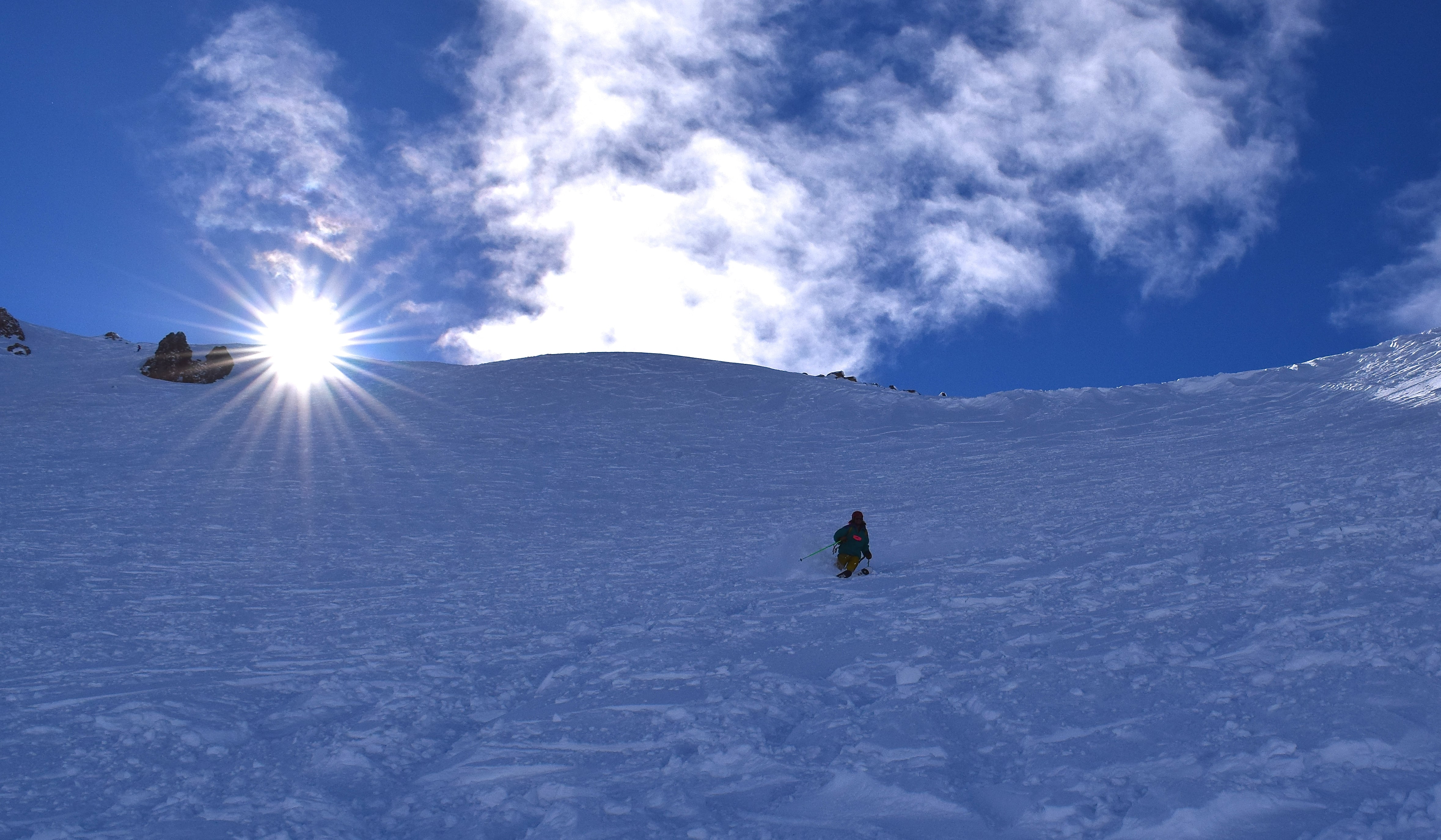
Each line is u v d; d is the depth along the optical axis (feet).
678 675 20.18
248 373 139.85
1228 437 76.84
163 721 18.11
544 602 34.24
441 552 49.88
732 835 11.26
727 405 125.29
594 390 132.57
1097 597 24.36
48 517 57.21
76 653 25.85
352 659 24.47
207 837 12.11
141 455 85.10
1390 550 23.77
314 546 51.44
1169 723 13.64
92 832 12.42
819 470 86.94
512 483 78.84
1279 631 17.70
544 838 11.53
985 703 15.71
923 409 119.75
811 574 37.63
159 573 41.83
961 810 11.46
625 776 13.79
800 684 18.54
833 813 11.76
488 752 15.53
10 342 152.05
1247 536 30.04
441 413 117.60
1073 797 11.41
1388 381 88.22
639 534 56.80
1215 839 9.78
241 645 26.89
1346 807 10.14
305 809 12.99
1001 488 66.28
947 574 32.45
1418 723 12.08
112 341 167.84
